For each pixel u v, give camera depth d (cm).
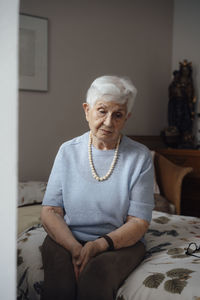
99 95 135
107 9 360
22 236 164
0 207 54
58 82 322
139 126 407
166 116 439
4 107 53
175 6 434
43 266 134
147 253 153
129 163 144
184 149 373
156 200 302
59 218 144
